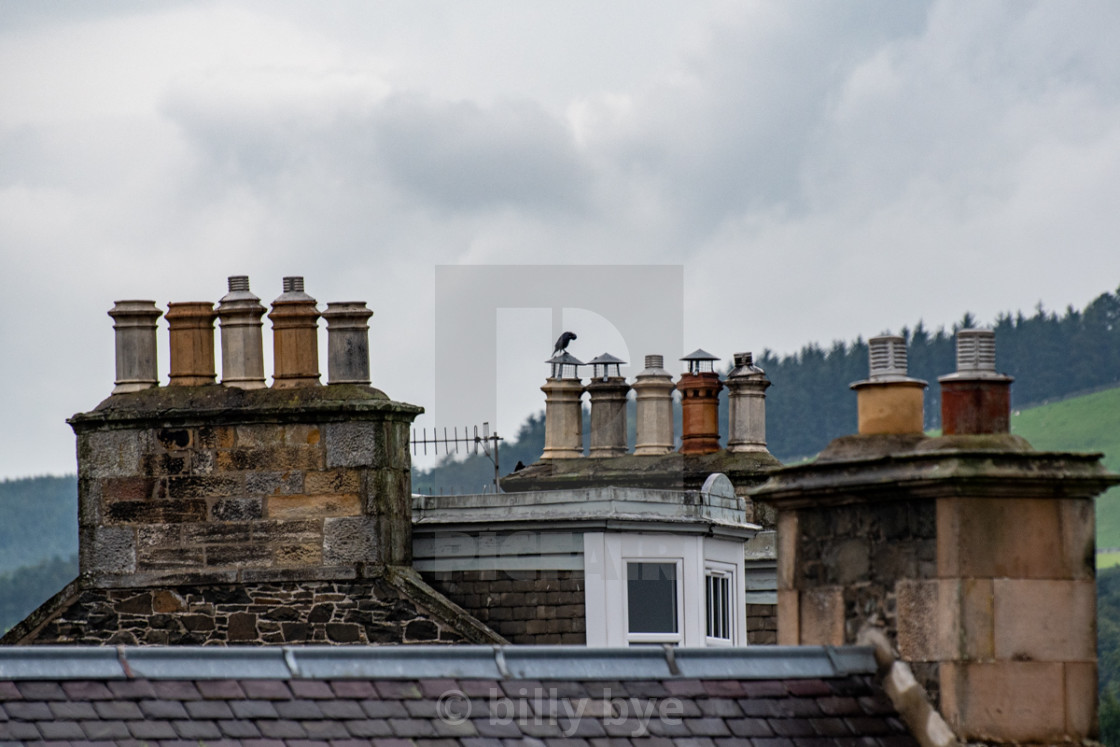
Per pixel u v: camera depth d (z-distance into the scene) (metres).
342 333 60.16
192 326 60.59
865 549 33.91
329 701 29.75
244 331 60.16
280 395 59.56
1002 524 32.41
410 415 60.44
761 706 31.98
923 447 33.72
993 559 32.31
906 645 32.94
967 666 32.00
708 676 32.16
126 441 60.00
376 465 58.91
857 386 35.66
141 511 59.75
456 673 30.92
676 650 32.34
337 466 59.00
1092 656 32.38
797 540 35.28
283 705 29.45
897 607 33.19
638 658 32.09
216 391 60.00
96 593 59.56
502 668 31.22
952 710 31.98
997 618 32.19
